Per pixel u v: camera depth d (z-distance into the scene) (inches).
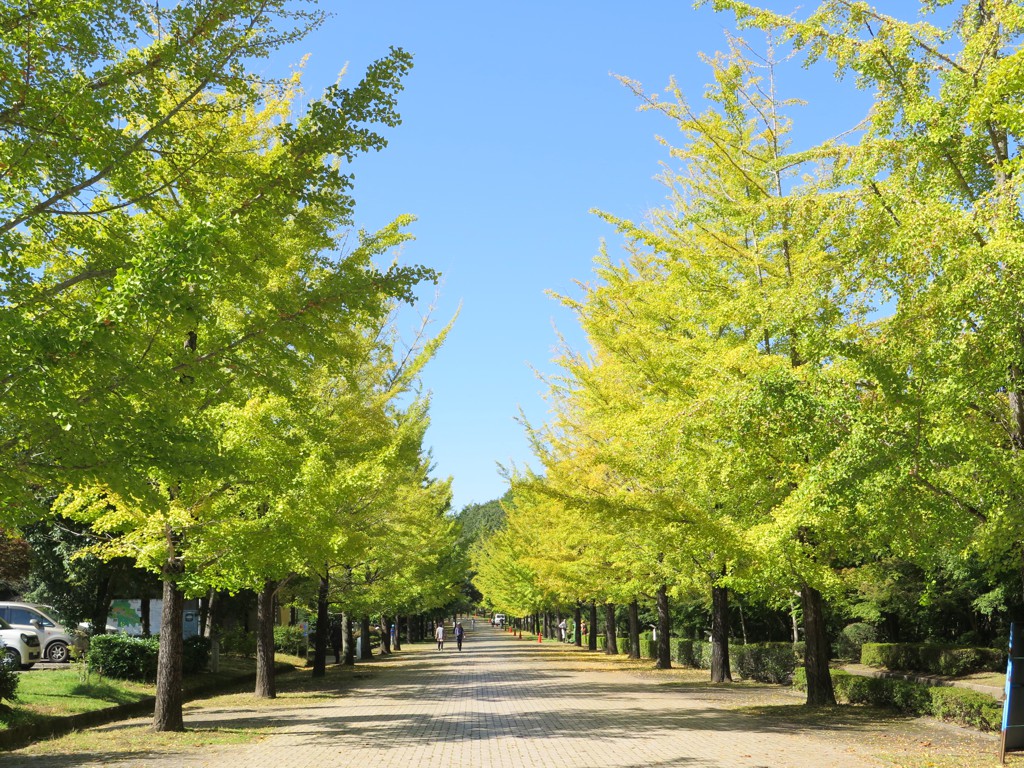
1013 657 374.3
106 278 332.8
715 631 904.9
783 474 501.4
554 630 3280.0
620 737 468.1
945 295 299.1
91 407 299.1
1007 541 342.3
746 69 574.2
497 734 495.2
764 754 401.1
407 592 1289.4
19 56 297.6
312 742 473.4
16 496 292.0
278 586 818.8
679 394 565.3
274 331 395.9
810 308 340.2
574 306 659.4
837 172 395.5
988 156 361.1
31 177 309.9
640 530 667.4
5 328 261.7
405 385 778.2
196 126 407.5
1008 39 335.6
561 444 926.4
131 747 455.8
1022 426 354.3
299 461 514.3
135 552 539.2
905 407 317.7
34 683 650.2
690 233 568.1
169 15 331.9
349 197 391.9
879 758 387.2
